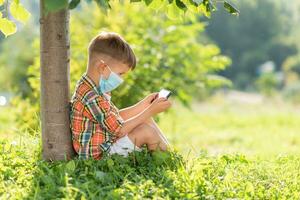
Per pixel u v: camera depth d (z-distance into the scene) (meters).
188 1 5.58
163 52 12.12
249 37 74.75
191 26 12.33
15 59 29.45
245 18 75.25
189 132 17.06
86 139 5.54
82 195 4.77
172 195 4.88
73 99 5.59
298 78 63.59
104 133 5.57
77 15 12.78
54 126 5.56
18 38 34.50
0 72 28.42
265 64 69.38
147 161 5.59
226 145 14.33
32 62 28.95
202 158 6.01
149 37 11.92
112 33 5.64
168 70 12.14
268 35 75.44
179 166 5.57
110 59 5.53
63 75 5.55
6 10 5.79
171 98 12.24
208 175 5.39
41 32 5.52
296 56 68.88
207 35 73.88
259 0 76.12
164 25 12.34
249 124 21.23
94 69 5.55
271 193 5.18
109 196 4.73
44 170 5.30
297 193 5.24
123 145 5.62
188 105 12.45
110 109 5.54
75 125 5.55
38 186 4.83
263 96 51.00
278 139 15.70
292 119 22.53
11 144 5.95
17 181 5.08
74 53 11.84
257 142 14.85
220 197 4.96
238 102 44.53
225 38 74.31
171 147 5.89
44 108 5.57
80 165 5.39
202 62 12.52
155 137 5.70
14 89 12.85
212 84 12.87
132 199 4.69
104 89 5.55
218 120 22.31
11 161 5.47
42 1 5.42
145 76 11.55
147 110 5.67
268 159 6.93
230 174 5.38
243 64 72.25
